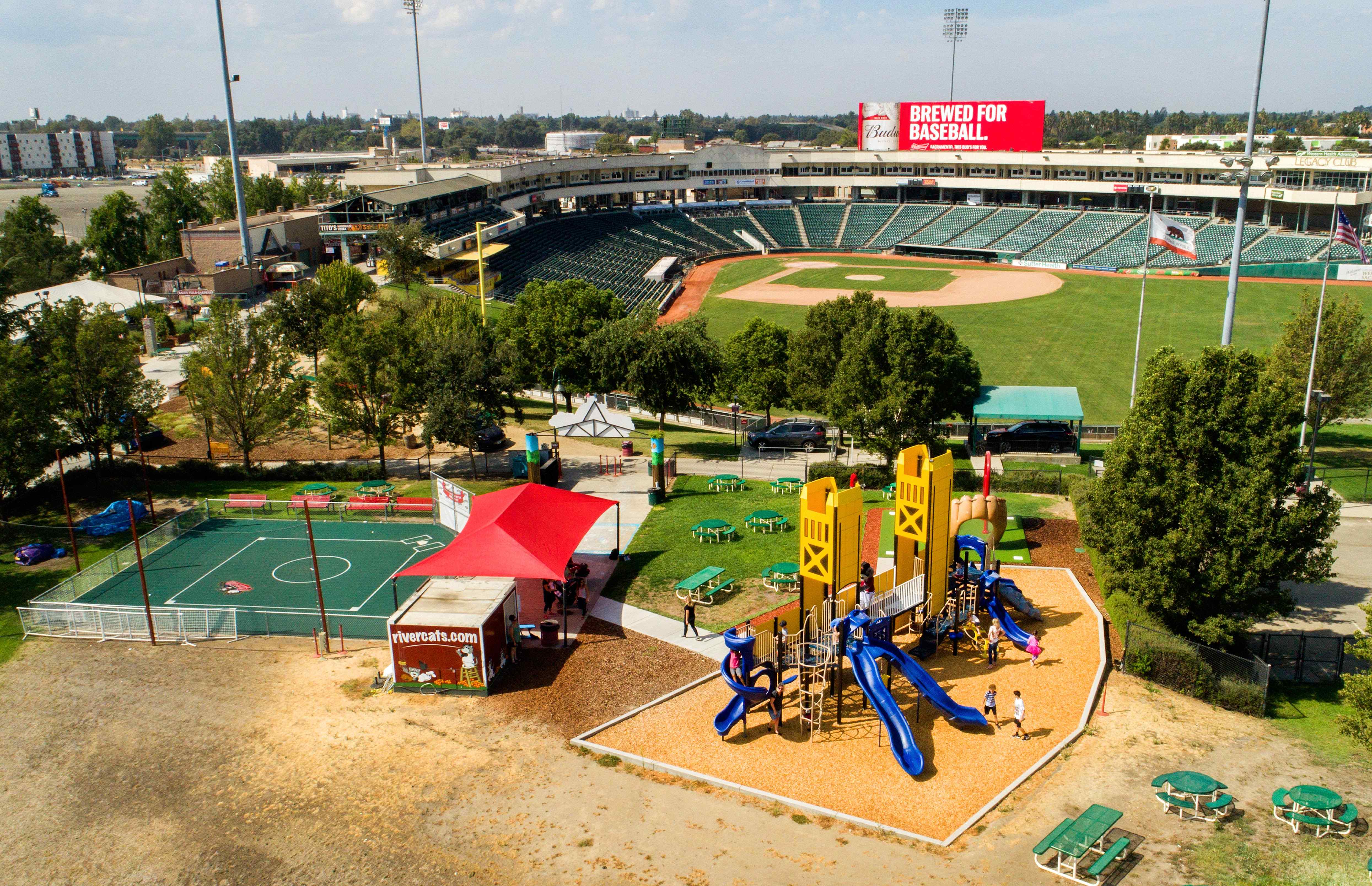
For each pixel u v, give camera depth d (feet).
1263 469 111.14
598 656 116.26
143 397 200.44
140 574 142.51
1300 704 107.04
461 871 78.89
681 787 90.48
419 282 362.12
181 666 116.78
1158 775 90.63
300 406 225.97
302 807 88.07
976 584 121.08
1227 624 110.83
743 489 182.50
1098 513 123.34
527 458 180.34
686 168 641.81
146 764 95.55
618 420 177.06
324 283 281.13
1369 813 83.61
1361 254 183.52
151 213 468.34
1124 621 115.96
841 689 108.17
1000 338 349.00
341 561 150.00
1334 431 231.09
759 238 619.67
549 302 241.55
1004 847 80.18
